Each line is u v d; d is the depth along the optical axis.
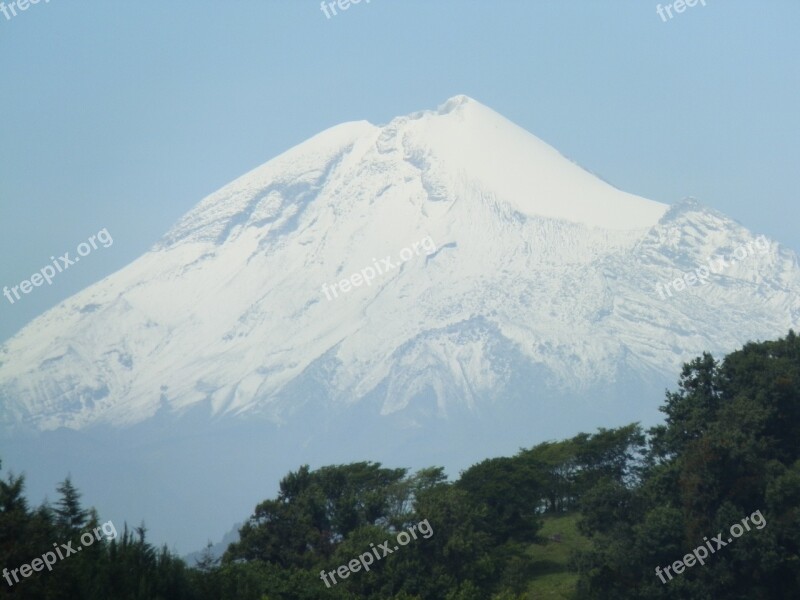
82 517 182.50
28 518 169.75
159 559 182.62
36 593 158.50
